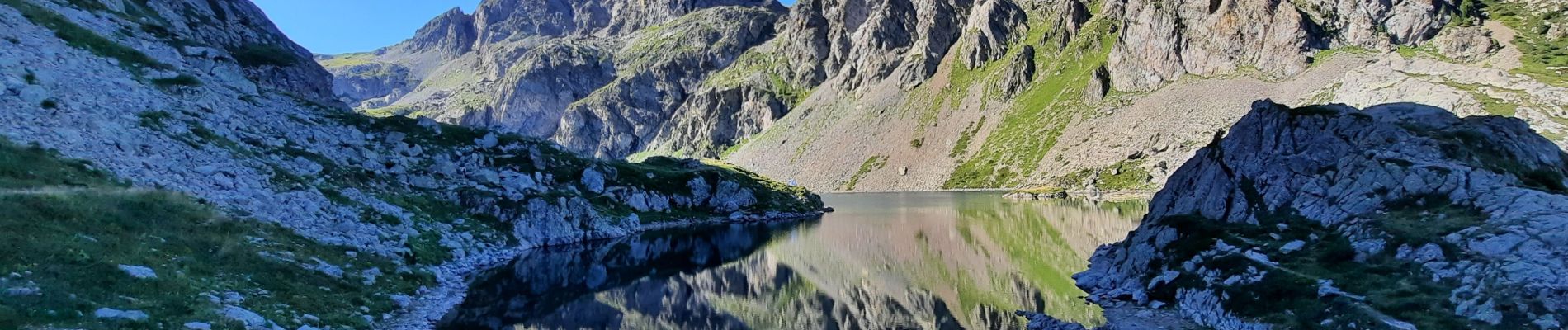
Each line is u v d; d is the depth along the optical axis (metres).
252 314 26.80
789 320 41.72
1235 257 38.34
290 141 66.06
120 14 80.25
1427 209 37.06
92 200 33.56
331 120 78.88
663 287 52.53
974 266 59.03
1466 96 122.38
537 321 39.12
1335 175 43.81
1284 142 48.44
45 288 22.27
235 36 117.44
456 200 70.19
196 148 52.25
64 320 20.55
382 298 37.78
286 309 29.81
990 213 122.12
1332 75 193.12
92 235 29.14
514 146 94.50
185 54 77.31
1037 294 45.34
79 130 44.59
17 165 34.38
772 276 57.94
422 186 70.75
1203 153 53.53
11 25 58.44
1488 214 33.88
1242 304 33.28
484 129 94.62
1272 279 34.50
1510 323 25.61
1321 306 30.36
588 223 82.19
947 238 82.56
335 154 68.69
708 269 62.00
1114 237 76.56
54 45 59.22
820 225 107.38
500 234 67.62
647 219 102.00
